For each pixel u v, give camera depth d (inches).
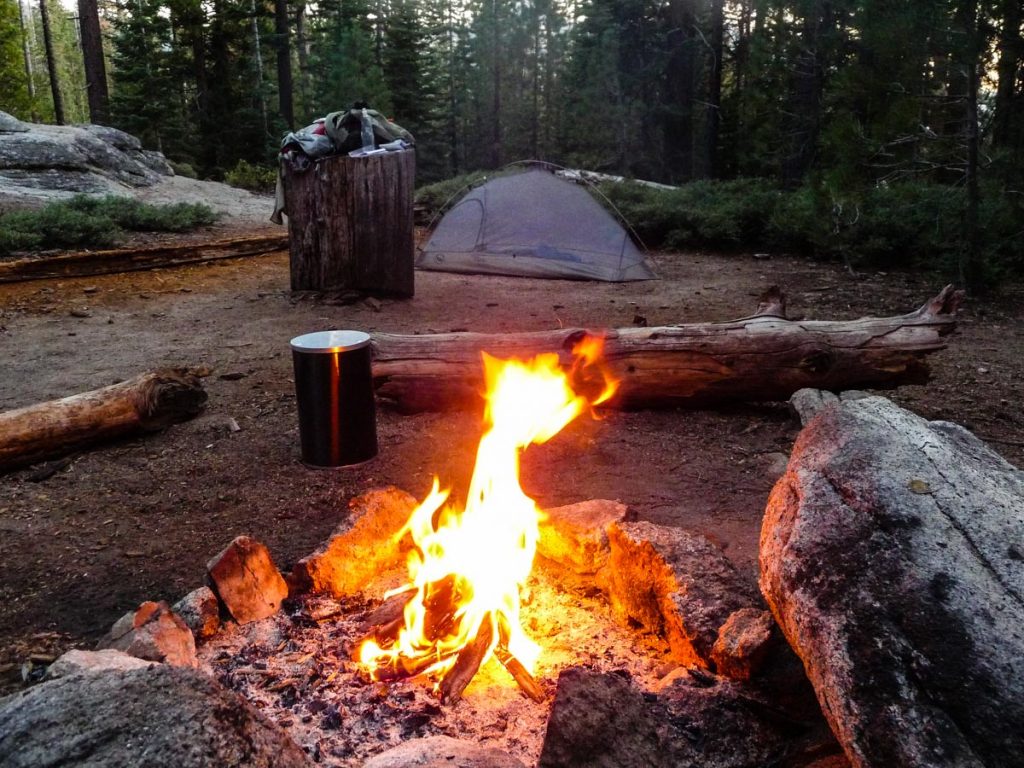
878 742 53.9
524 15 1638.8
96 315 347.3
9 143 630.5
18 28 1384.1
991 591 59.2
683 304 366.3
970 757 50.8
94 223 477.7
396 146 367.6
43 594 128.0
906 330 205.3
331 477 175.6
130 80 1189.1
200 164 1214.3
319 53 1403.8
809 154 644.1
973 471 73.0
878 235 454.6
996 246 372.5
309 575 115.6
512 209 455.8
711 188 640.4
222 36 1186.6
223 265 470.0
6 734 54.7
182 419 210.4
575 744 72.1
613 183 638.5
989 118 364.8
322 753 83.0
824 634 60.6
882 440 75.9
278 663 100.2
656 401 213.2
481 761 70.2
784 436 197.8
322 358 173.0
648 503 160.9
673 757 76.0
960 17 335.9
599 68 1067.9
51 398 233.6
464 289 406.0
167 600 126.1
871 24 361.7
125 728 54.3
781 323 208.8
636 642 106.5
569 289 408.5
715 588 97.4
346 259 369.4
